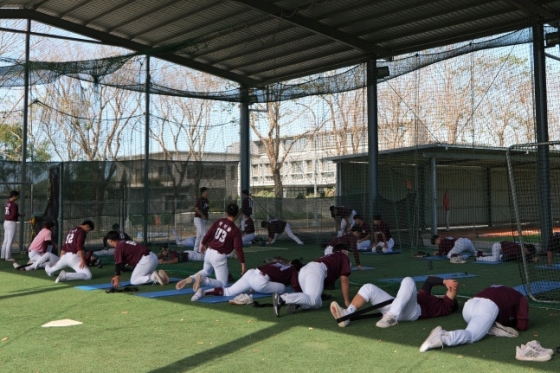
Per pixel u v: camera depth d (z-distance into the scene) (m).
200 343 5.15
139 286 8.73
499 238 18.39
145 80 16.19
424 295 6.11
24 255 14.20
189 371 4.31
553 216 14.57
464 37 14.42
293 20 13.86
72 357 4.71
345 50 16.31
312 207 18.72
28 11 15.15
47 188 15.18
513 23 13.61
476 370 4.25
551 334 5.37
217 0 14.01
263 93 18.30
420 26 14.38
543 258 11.99
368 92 16.22
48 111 30.28
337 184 21.11
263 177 31.62
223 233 8.17
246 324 5.93
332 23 14.45
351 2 13.23
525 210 13.12
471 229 22.14
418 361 4.49
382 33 14.89
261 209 19.16
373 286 5.97
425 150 18.06
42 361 4.61
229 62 17.83
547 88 14.28
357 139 27.23
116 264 8.37
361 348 4.91
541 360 4.45
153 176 16.31
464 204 22.80
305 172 29.25
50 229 11.45
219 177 17.72
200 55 17.22
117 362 4.57
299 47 16.47
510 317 5.40
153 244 15.48
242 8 14.38
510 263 11.57
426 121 25.56
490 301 5.22
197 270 10.61
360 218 14.36
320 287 6.58
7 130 29.92
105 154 30.39
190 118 30.67
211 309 6.80
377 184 16.11
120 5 14.63
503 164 21.94
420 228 16.95
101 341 5.25
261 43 16.20
